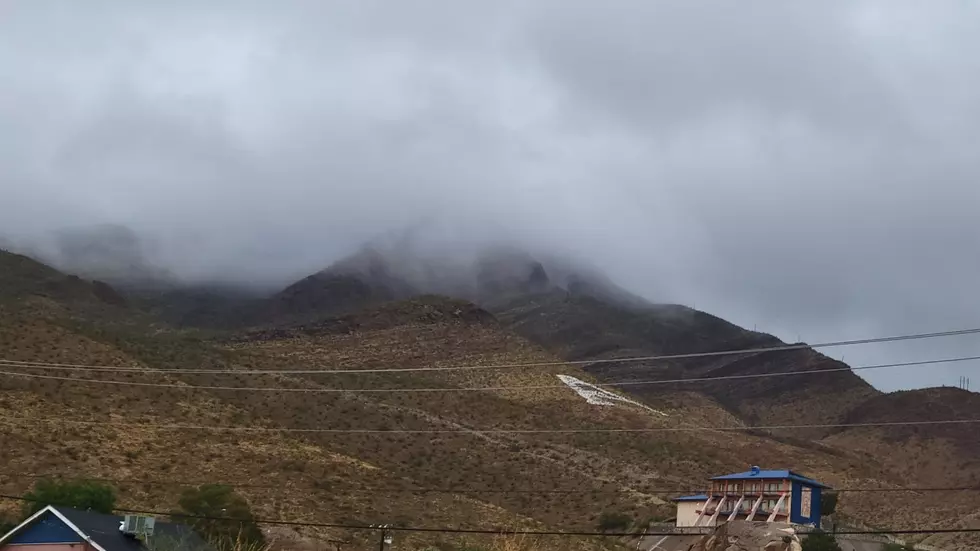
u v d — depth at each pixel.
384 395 132.62
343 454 100.44
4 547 44.34
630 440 131.75
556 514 93.88
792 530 43.44
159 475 78.06
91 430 83.00
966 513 102.94
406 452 109.19
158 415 93.31
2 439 75.06
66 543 44.56
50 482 62.47
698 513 84.94
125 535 47.16
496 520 84.38
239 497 69.81
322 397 122.44
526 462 113.06
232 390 113.81
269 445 94.69
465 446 116.31
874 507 110.06
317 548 67.00
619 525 88.50
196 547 52.31
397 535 74.06
